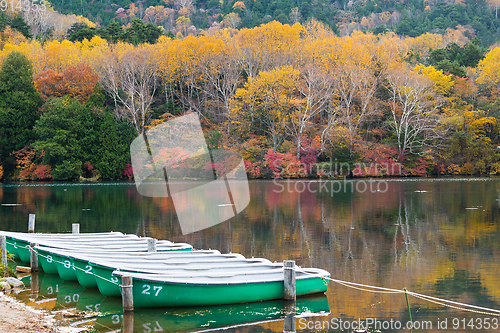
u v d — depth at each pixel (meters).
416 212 23.08
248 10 130.25
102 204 27.17
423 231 17.77
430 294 10.05
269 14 130.50
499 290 10.31
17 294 10.48
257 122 54.78
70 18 108.44
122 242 13.87
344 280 11.20
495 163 52.88
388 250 14.48
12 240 14.12
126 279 9.18
